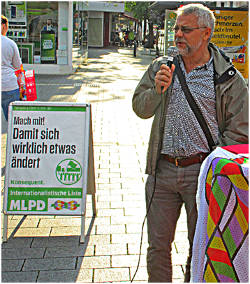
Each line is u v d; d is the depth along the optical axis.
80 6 20.64
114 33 47.69
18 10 17.39
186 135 2.74
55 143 4.07
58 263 3.56
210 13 2.68
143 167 5.95
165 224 2.87
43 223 4.31
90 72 18.48
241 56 9.40
